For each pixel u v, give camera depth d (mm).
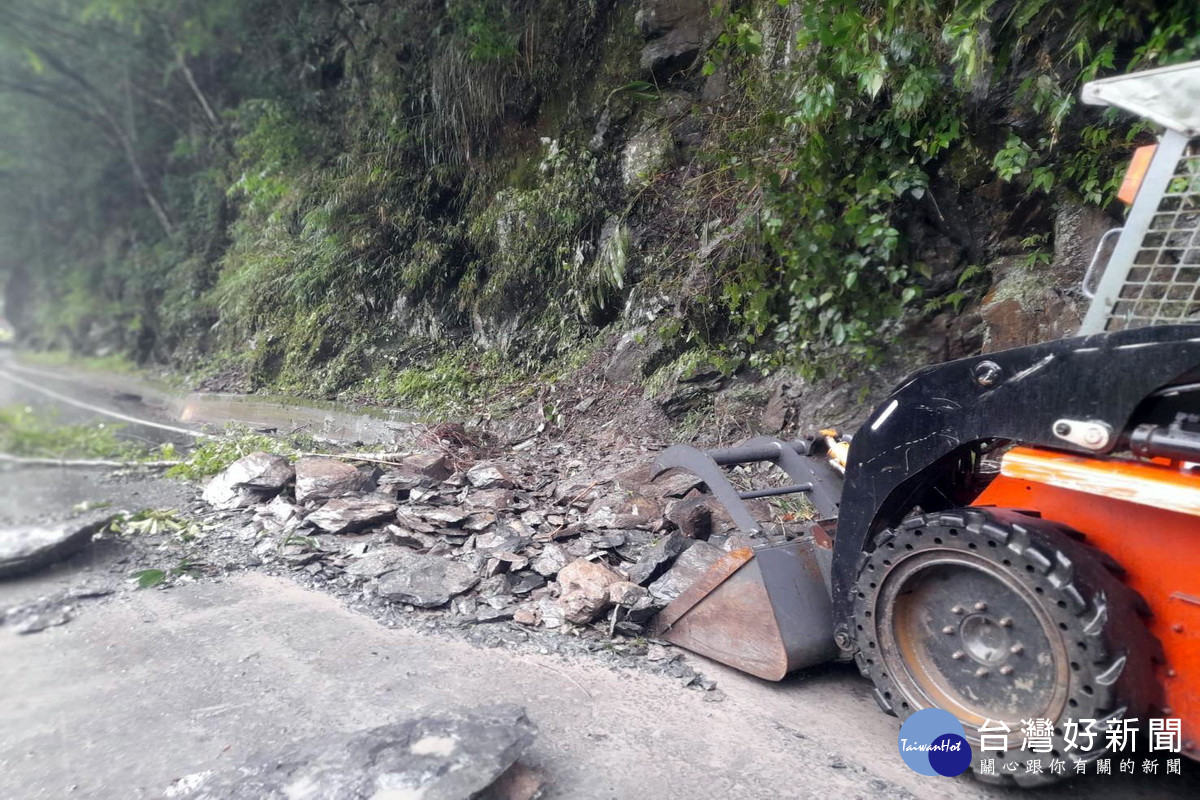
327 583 4375
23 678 3387
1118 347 2262
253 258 12062
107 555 4930
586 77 8320
